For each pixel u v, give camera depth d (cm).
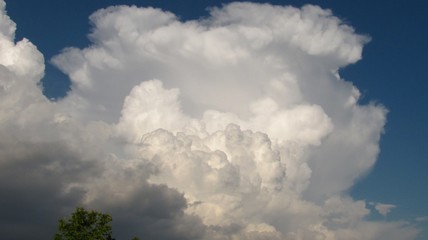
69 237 7788
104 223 8175
